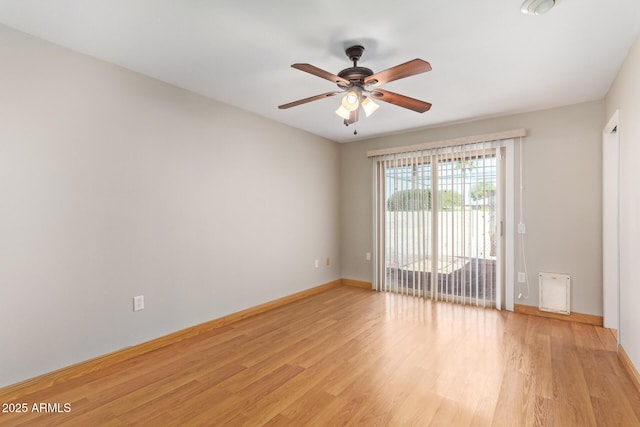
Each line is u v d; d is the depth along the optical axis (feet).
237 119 11.41
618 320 8.34
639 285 6.84
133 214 8.55
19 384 6.64
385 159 15.21
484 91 9.83
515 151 11.97
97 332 7.84
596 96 10.31
